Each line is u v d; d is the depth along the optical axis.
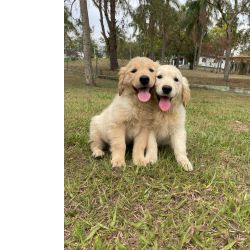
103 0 4.37
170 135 0.76
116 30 4.61
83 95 2.00
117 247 0.40
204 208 0.51
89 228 0.45
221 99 2.50
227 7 4.71
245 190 0.60
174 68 0.75
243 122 1.34
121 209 0.50
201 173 0.65
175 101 0.73
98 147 0.79
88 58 3.10
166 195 0.55
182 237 0.42
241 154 0.82
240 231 0.45
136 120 0.73
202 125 1.18
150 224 0.46
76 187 0.56
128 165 0.69
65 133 0.90
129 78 0.72
